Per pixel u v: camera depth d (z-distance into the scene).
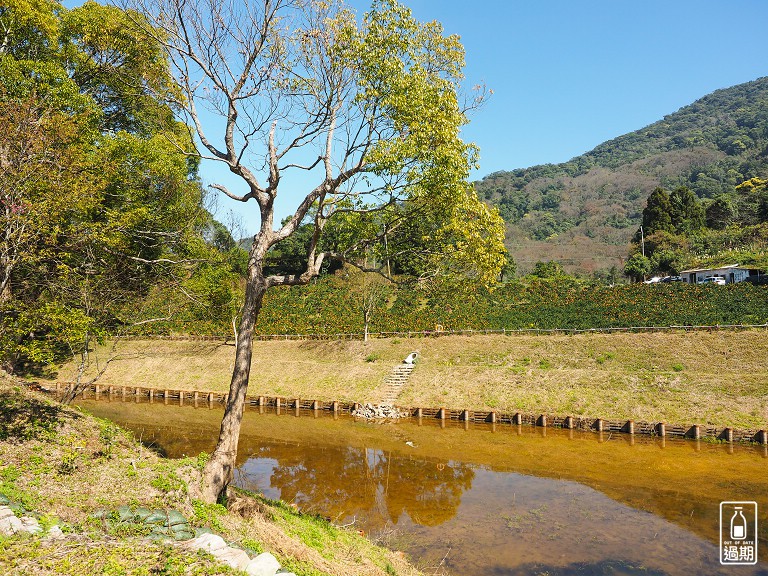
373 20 11.78
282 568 8.77
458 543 13.99
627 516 15.98
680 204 74.56
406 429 28.77
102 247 17.00
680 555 13.26
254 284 12.52
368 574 10.51
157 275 21.05
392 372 37.38
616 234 117.06
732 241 65.62
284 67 12.35
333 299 57.59
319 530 12.62
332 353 42.47
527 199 154.12
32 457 11.15
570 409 29.53
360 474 20.55
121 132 19.44
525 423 29.47
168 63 12.98
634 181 148.50
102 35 18.55
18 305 14.42
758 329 34.34
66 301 16.81
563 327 42.28
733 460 21.94
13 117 13.29
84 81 20.69
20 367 40.81
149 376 41.50
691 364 32.00
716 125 181.75
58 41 20.17
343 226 14.56
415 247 13.82
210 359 43.44
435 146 11.72
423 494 18.17
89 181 14.63
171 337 47.84
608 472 20.62
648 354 34.16
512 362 36.44
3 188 12.28
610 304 46.62
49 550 7.32
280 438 26.70
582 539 14.28
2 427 12.24
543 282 56.97
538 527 15.16
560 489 18.66
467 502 17.31
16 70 16.50
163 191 20.53
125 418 30.98
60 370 41.75
